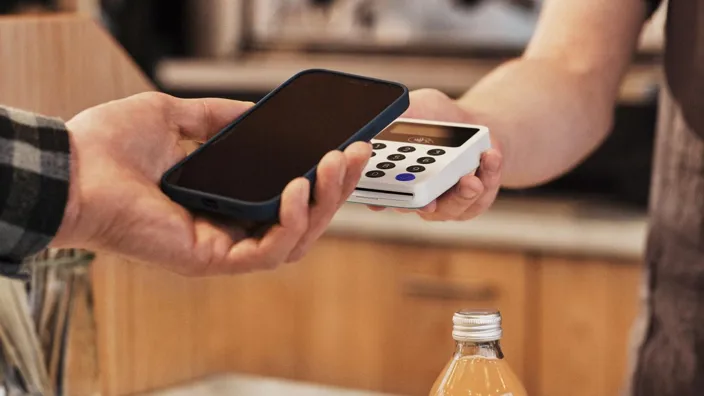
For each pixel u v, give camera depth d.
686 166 0.96
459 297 1.99
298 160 0.66
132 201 0.65
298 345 2.13
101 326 1.05
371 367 2.07
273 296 2.15
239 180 0.66
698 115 0.94
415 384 2.04
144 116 0.71
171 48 2.51
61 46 0.97
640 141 2.10
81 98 0.98
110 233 0.66
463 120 0.90
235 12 2.49
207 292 1.16
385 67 2.35
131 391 1.08
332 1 2.42
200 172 0.68
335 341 2.10
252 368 2.18
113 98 1.00
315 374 2.12
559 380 1.93
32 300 0.83
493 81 0.99
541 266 1.93
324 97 0.71
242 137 0.69
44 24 0.96
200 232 0.67
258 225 0.68
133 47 2.39
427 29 2.35
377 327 2.06
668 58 0.97
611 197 2.12
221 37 2.51
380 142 0.79
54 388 0.84
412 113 0.88
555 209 2.09
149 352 1.10
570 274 1.91
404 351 2.04
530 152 0.94
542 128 0.95
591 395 1.91
